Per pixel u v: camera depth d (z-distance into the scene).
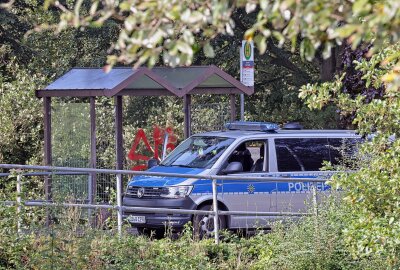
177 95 51.47
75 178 50.50
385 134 23.61
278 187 47.78
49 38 99.81
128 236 37.75
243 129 51.38
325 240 35.44
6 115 73.12
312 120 98.56
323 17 11.67
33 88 74.56
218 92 54.28
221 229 44.44
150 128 77.75
